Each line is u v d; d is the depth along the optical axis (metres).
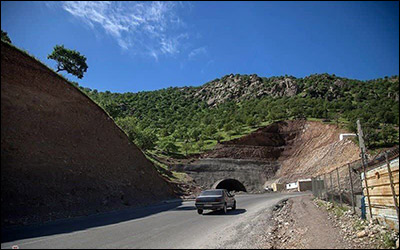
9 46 18.94
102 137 25.34
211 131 103.31
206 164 73.06
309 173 65.69
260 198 32.44
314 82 174.88
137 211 18.09
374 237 7.81
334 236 8.24
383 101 127.50
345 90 163.25
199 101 194.75
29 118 17.77
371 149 63.19
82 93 25.38
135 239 8.36
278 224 11.83
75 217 14.80
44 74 21.39
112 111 58.41
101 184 21.12
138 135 59.66
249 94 178.62
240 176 72.44
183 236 8.88
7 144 15.10
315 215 13.29
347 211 13.21
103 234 9.20
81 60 49.91
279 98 157.38
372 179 10.15
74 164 19.53
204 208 15.60
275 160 80.62
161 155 76.69
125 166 26.75
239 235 9.16
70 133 21.12
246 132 97.62
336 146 65.88
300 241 7.85
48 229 10.49
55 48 48.09
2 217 12.04
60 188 16.88
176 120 144.12
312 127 86.25
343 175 50.06
